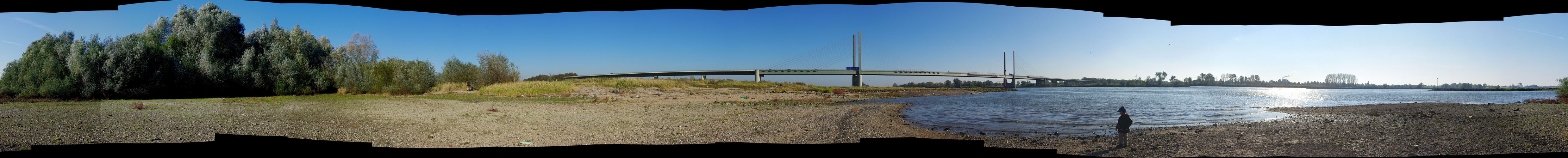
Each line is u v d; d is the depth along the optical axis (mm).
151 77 19031
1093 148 7719
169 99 17578
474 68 31859
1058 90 74750
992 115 16078
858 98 30469
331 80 26391
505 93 24391
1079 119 14398
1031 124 12570
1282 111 18469
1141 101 29391
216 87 21297
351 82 24469
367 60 40312
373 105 14750
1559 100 20859
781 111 15664
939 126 11766
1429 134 8648
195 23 23734
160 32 22906
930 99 31656
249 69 22734
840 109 17109
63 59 17375
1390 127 10180
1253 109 20172
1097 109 20391
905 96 37406
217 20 24625
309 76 24891
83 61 17125
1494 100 28562
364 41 41031
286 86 23062
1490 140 7699
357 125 9211
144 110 11297
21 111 10359
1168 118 15133
